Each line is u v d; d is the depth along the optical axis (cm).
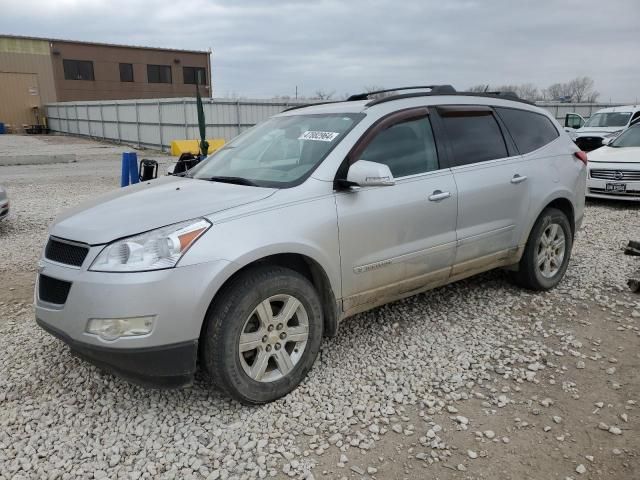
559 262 516
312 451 286
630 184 960
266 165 385
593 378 355
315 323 340
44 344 409
